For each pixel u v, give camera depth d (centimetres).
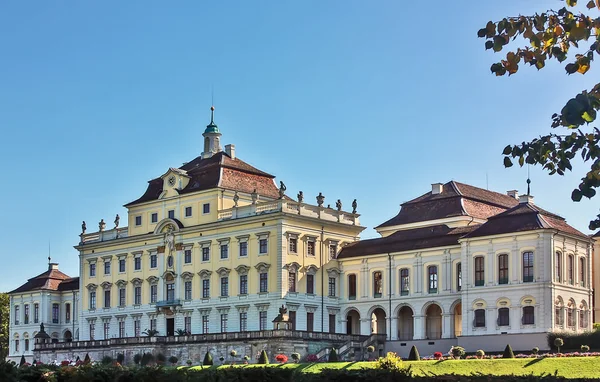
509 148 2817
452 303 12062
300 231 13175
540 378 4900
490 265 11450
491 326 11312
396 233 13438
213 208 13788
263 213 13088
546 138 2753
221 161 14250
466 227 12406
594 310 13762
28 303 18150
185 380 4247
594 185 2652
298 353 11525
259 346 11931
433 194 14000
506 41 2631
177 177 14388
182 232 14150
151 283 14575
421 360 9938
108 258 15362
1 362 4509
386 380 4462
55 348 15100
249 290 13188
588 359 8719
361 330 13150
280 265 12800
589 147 2666
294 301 12888
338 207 13975
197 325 13812
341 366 9925
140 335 14675
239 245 13412
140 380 4278
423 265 12475
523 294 11069
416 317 12456
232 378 4253
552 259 10988
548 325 10819
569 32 2541
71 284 17762
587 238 11775
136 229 15012
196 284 13912
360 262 13338
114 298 15162
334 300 13525
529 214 11381
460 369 9056
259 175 14638
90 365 4541
